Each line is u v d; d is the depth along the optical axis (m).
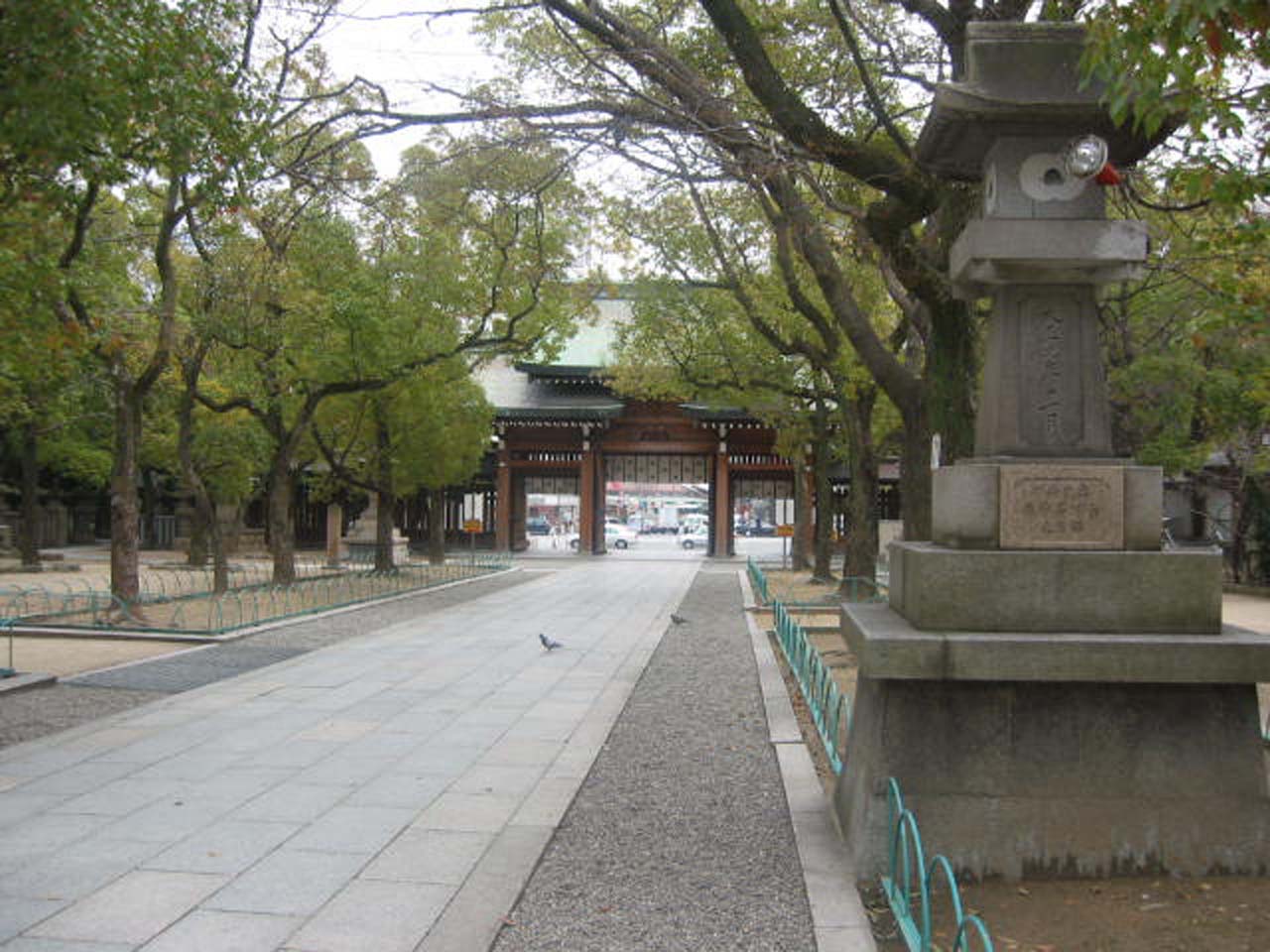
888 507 47.78
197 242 16.81
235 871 5.64
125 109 8.19
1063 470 5.48
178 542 45.72
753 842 6.21
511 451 47.78
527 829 6.41
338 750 8.61
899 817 4.86
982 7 9.35
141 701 10.80
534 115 9.25
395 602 22.61
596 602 23.28
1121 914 4.89
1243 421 20.97
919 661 5.15
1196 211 11.78
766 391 25.98
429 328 21.89
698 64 11.95
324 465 38.31
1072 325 5.74
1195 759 5.36
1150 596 5.34
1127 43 5.21
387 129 9.28
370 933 4.80
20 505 44.84
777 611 16.75
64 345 11.31
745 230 18.41
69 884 5.43
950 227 9.31
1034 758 5.37
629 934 4.81
